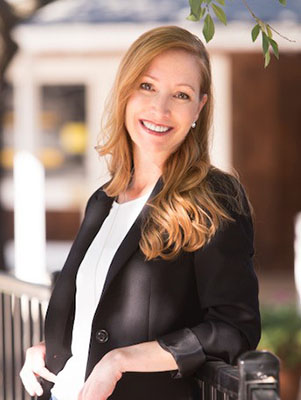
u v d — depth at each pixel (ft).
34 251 41.24
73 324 9.34
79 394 8.29
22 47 42.32
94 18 42.14
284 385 21.56
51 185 52.24
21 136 42.47
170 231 8.41
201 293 8.41
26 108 42.93
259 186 49.39
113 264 8.61
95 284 9.02
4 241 31.81
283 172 49.34
